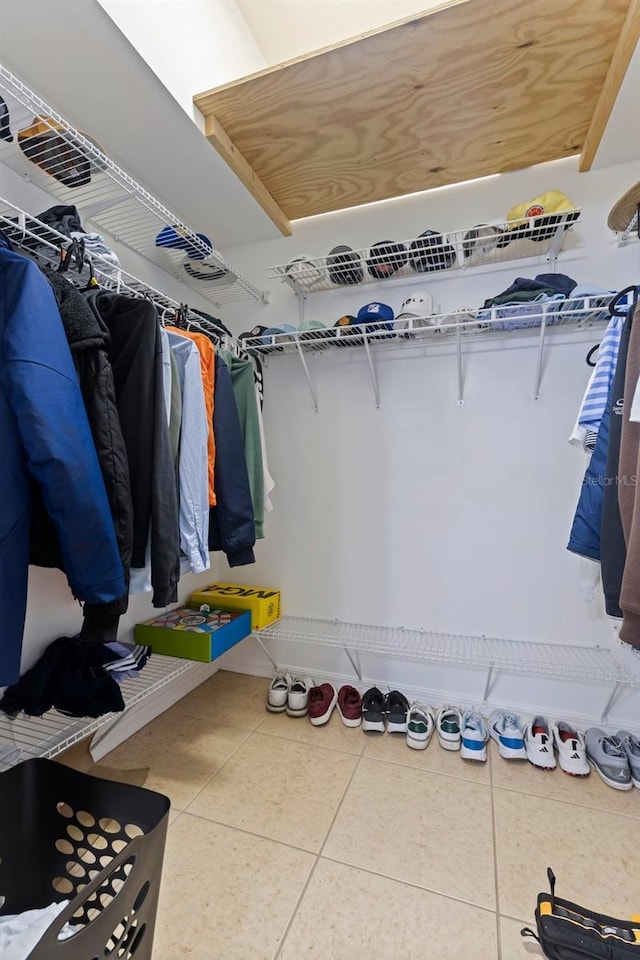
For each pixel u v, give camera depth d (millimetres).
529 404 1768
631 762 1484
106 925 666
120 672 1413
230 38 1684
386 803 1375
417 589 1946
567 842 1230
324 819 1310
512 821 1307
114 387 1077
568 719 1747
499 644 1800
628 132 1528
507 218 1640
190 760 1572
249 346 1939
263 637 2000
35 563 1029
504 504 1814
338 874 1127
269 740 1696
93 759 1531
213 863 1156
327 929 989
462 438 1861
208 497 1324
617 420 1196
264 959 931
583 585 1556
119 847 1034
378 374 1981
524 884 1101
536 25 1238
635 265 1657
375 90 1430
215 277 1956
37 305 850
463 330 1795
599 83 1406
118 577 937
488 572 1842
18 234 1080
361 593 2037
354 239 2033
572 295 1458
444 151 1696
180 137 1538
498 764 1575
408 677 1959
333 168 1778
